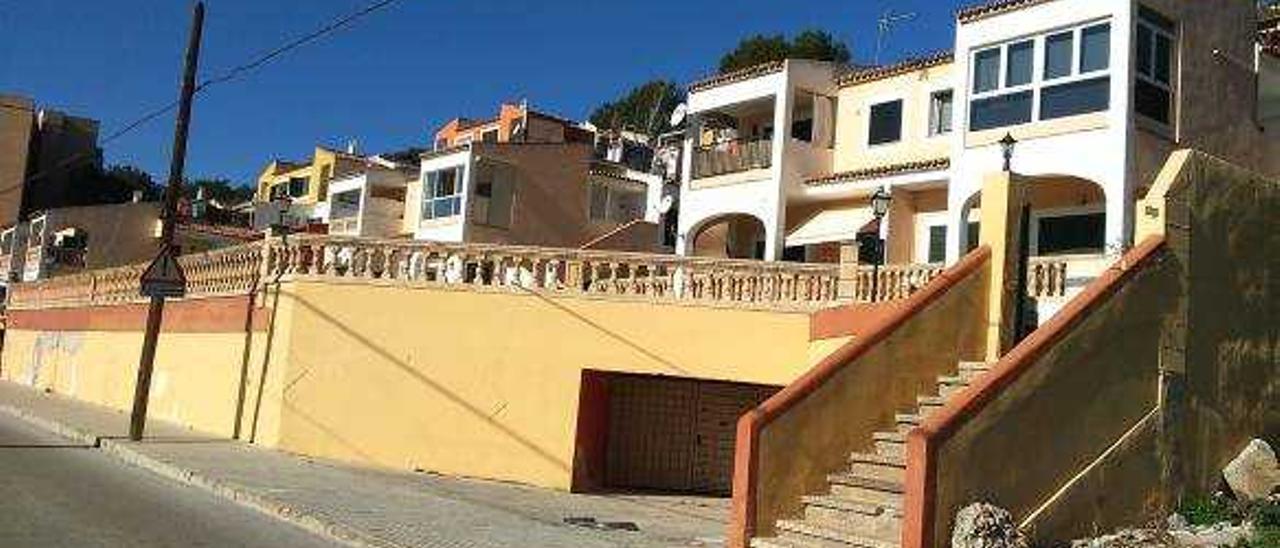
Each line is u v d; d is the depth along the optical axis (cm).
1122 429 1256
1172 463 1301
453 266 2067
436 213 4769
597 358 1989
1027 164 2509
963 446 1100
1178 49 2506
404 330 2050
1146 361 1292
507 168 4697
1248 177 1446
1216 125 2581
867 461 1295
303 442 2052
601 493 2006
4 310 4481
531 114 6075
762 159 3184
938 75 2958
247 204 8706
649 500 1981
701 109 3431
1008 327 1473
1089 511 1204
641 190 4981
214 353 2367
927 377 1415
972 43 2662
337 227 5994
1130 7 2378
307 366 2072
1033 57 2545
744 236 3453
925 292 1433
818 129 3212
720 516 1809
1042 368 1178
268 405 2111
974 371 1409
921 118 2988
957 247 2622
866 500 1223
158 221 6419
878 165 3072
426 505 1521
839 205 3095
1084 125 2422
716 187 3328
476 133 6844
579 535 1366
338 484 1661
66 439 2136
